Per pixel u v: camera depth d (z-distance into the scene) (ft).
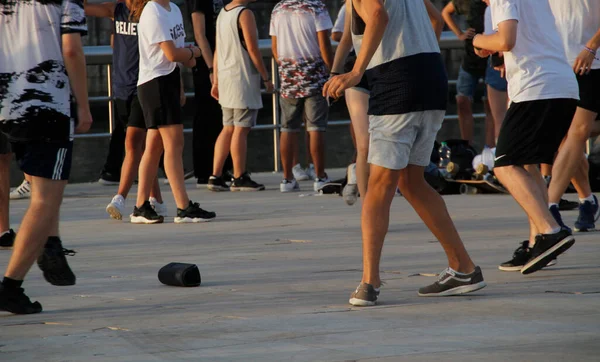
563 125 38.58
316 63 75.05
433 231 32.96
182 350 25.66
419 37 31.53
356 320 29.12
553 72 38.34
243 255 44.34
